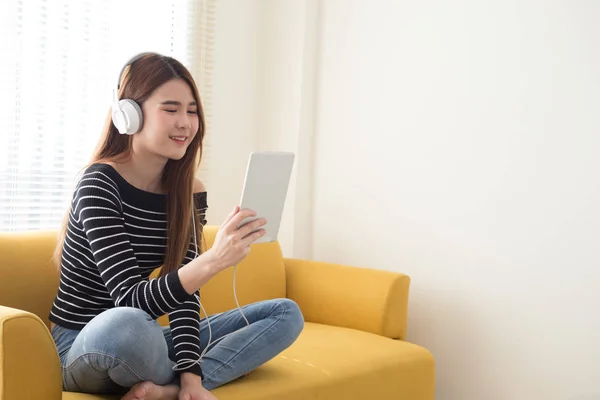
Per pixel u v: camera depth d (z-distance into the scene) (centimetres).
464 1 302
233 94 351
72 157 287
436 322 309
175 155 184
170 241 191
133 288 170
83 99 289
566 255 275
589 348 270
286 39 354
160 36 318
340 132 341
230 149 352
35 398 148
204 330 207
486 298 295
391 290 275
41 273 219
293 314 203
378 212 328
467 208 301
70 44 285
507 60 290
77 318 182
